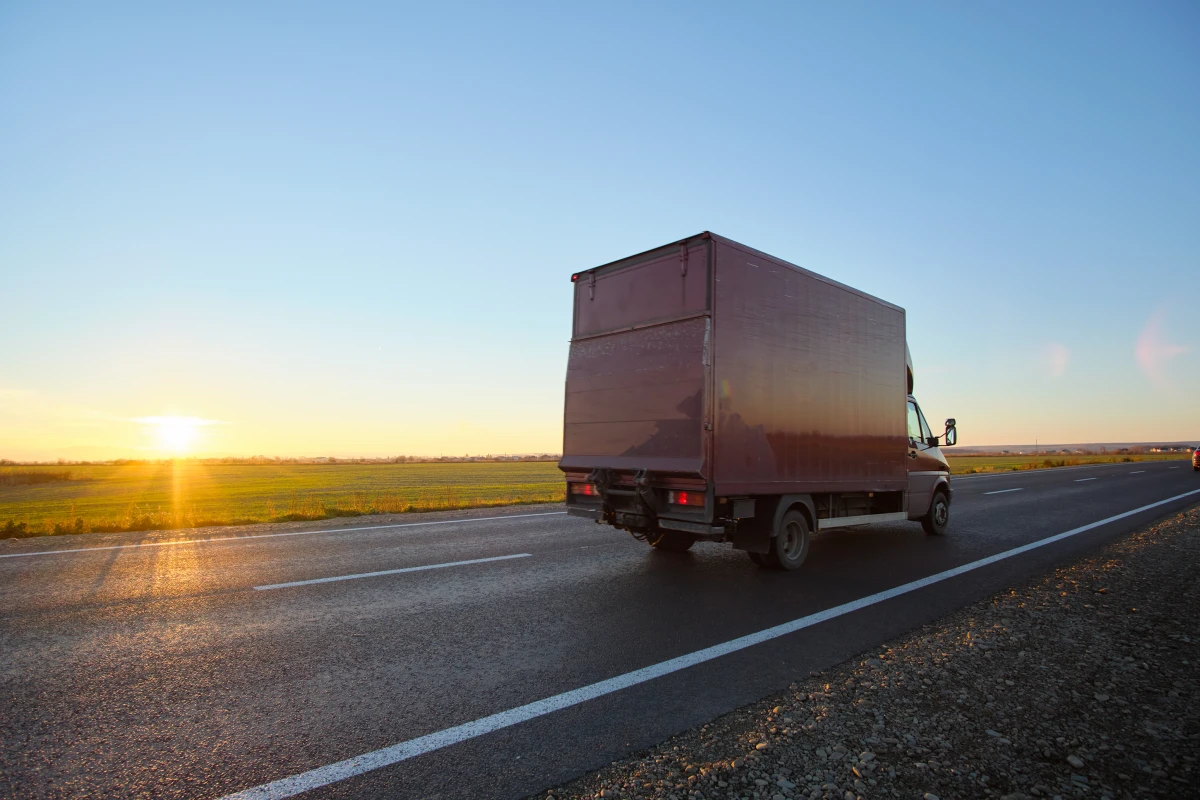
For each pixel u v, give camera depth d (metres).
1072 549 9.27
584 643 4.79
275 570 7.45
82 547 9.24
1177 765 2.82
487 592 6.41
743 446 6.98
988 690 3.73
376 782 2.77
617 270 7.95
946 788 2.63
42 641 4.71
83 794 2.66
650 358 7.29
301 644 4.70
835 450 8.34
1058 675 3.96
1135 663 4.16
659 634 5.03
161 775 2.82
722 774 2.76
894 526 12.09
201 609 5.66
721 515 6.86
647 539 8.95
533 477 46.78
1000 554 8.91
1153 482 25.14
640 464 7.27
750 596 6.34
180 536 10.48
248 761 2.95
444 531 11.10
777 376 7.51
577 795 2.63
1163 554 8.34
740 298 7.11
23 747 3.07
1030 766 2.81
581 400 8.27
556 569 7.61
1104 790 2.61
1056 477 29.98
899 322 9.92
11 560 8.11
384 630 5.07
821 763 2.85
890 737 3.11
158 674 4.06
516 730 3.29
